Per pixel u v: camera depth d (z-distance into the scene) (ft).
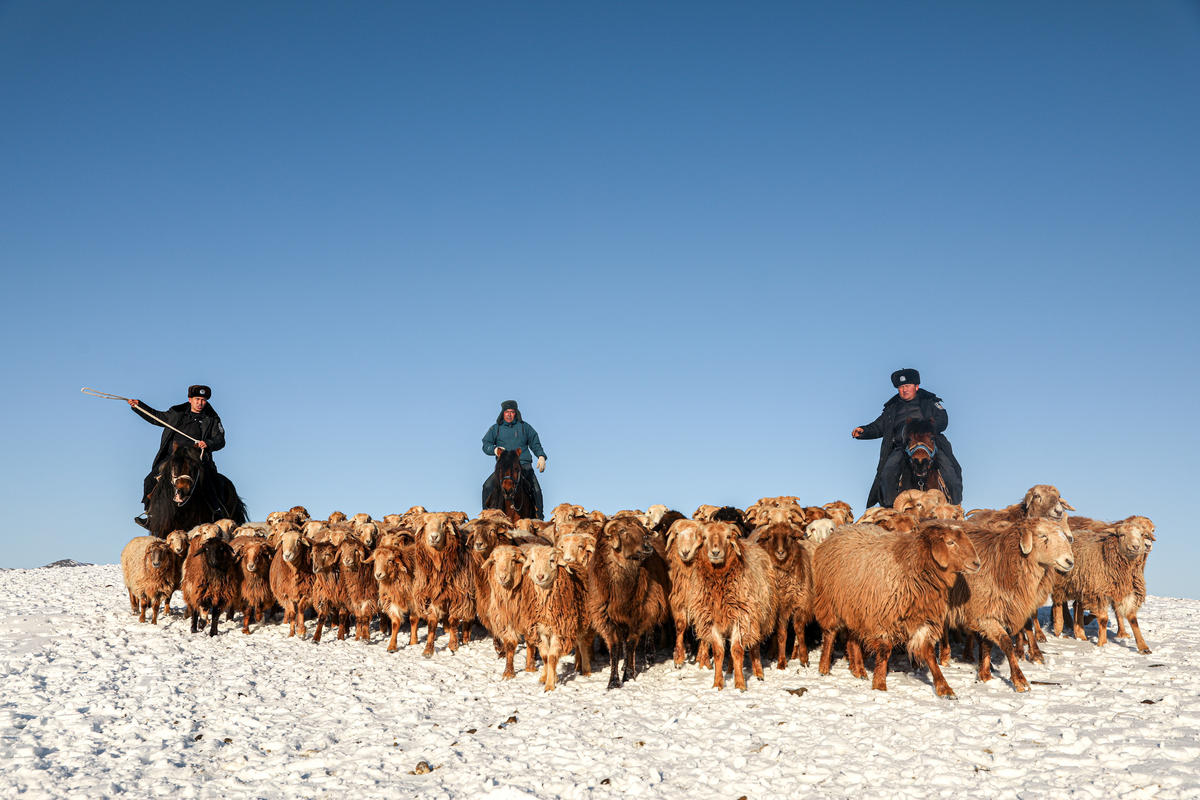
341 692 34.17
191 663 38.22
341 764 25.59
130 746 27.20
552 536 44.52
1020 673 31.24
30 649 40.37
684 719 28.99
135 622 48.14
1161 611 51.90
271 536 52.42
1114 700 28.73
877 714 28.55
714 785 23.32
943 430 58.23
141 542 48.91
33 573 79.25
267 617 51.26
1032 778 22.58
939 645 35.83
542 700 32.42
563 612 33.99
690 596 33.68
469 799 22.74
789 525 34.83
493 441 69.10
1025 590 31.48
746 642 32.58
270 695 33.53
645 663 37.42
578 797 22.56
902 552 31.01
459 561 41.34
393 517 58.54
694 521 35.78
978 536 34.01
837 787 22.84
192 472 55.01
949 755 24.45
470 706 31.99
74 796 22.85
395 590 42.09
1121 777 21.94
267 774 24.90
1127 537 36.04
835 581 33.22
